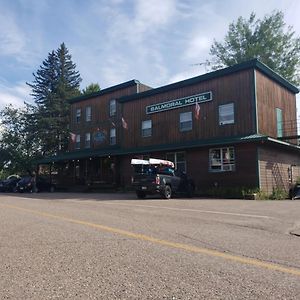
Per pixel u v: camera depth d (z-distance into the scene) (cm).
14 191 3531
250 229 905
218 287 465
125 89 3594
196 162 2558
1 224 965
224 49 4391
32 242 731
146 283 481
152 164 2255
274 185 2397
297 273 527
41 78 6281
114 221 1017
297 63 4141
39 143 5347
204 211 1300
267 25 4194
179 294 440
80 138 4022
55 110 5488
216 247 692
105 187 3147
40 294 443
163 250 665
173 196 2292
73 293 446
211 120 2533
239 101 2402
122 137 3164
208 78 2562
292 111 2834
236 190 2173
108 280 493
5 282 489
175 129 2756
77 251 655
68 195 2522
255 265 568
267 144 2361
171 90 2811
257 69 2400
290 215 1188
